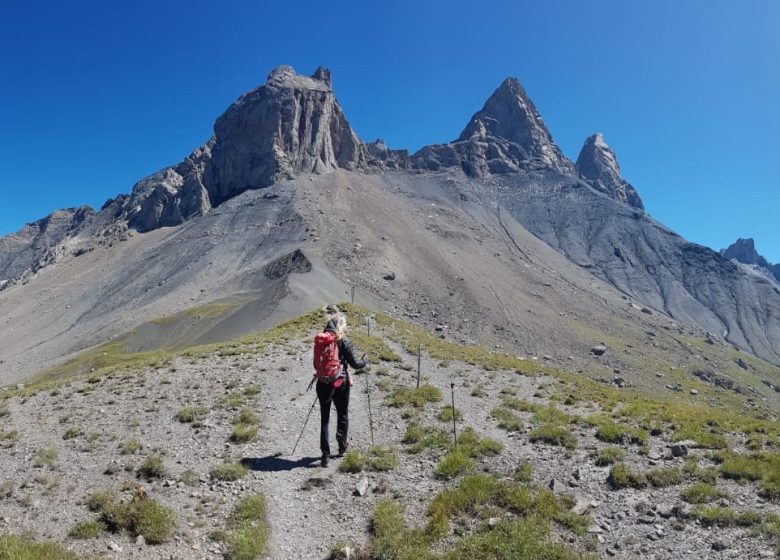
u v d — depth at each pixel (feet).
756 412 502.38
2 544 29.14
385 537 31.19
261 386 71.97
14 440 52.80
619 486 39.04
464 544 29.99
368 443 49.06
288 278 428.56
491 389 77.10
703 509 34.42
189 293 644.69
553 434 50.08
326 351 44.45
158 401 66.33
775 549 29.25
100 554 30.14
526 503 34.91
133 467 43.55
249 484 39.86
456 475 40.68
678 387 548.72
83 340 545.44
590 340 635.25
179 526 33.47
